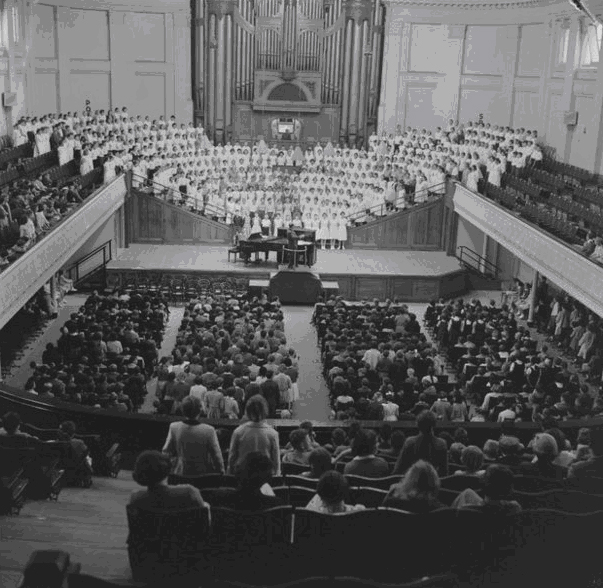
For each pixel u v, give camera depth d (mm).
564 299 25422
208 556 5395
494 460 8633
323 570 5570
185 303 29328
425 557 5543
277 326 22000
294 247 29359
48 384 14328
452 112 38156
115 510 7582
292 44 37750
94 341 18359
